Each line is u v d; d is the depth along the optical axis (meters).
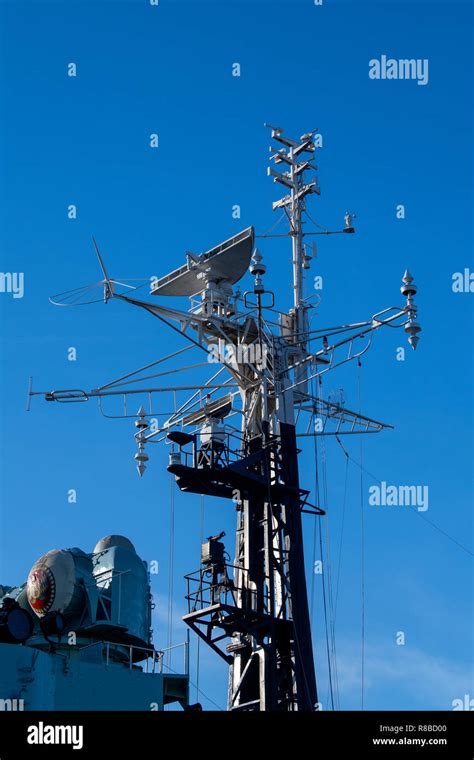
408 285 44.91
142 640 45.03
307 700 42.31
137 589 45.72
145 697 41.44
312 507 46.03
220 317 46.59
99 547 47.66
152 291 47.66
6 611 40.00
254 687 42.69
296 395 49.44
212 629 43.19
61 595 42.78
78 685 40.03
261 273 45.56
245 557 44.84
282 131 55.28
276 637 43.56
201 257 47.06
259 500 45.41
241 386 47.94
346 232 53.62
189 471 43.97
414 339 44.59
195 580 43.12
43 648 42.53
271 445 45.47
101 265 44.34
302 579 44.31
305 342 47.69
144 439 51.03
